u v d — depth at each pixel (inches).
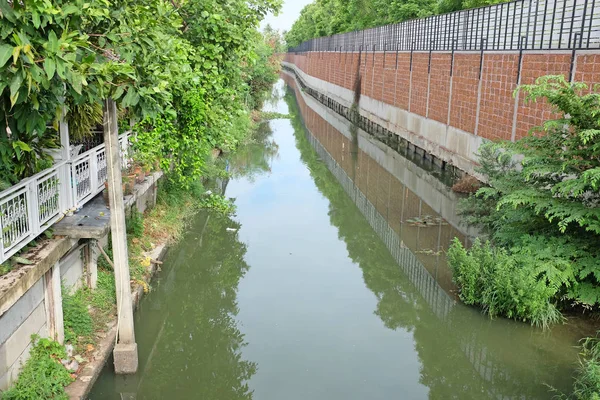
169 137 413.1
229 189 681.0
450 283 389.1
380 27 1244.5
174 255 432.1
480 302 346.0
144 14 235.9
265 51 1291.8
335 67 1784.0
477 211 513.3
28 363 220.4
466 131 690.2
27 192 216.8
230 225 532.1
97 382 250.5
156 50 255.0
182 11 445.4
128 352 257.1
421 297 383.6
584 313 335.3
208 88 449.4
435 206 621.6
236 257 455.2
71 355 251.4
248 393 267.6
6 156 200.4
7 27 156.7
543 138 363.6
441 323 347.9
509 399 269.0
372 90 1256.8
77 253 290.4
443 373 291.7
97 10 200.2
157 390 271.4
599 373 243.9
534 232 365.4
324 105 1929.1
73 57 171.3
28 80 158.2
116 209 247.1
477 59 650.2
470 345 316.2
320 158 914.1
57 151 259.3
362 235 528.1
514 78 555.5
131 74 212.8
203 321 349.7
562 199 342.3
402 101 1003.3
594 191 335.9
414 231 521.3
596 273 321.4
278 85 2972.4
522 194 346.6
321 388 272.5
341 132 1241.4
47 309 240.4
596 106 323.9
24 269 208.4
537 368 290.7
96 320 285.0
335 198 665.0
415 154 920.3
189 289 394.0
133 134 378.9
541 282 319.9
